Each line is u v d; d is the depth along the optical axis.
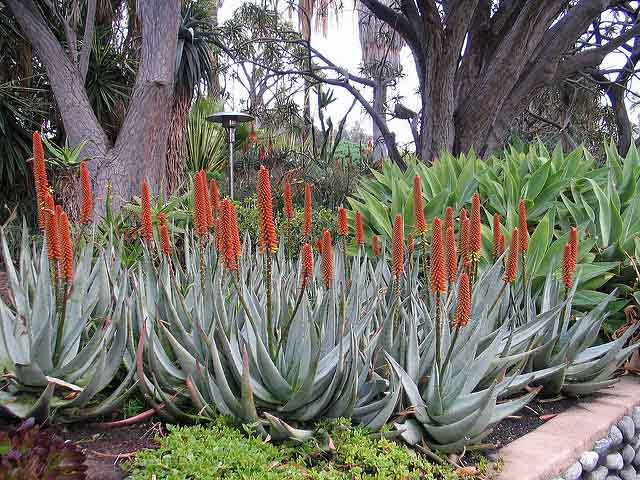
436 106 8.48
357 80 12.88
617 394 3.87
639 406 3.81
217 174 10.94
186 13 10.29
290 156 12.88
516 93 9.18
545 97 16.48
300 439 2.68
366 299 3.82
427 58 8.44
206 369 2.75
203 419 2.80
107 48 10.36
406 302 3.66
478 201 3.36
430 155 8.59
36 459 2.07
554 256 4.52
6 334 2.79
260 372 2.80
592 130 17.08
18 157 9.14
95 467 2.48
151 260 3.41
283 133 16.56
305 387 2.63
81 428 2.85
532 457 2.93
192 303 3.40
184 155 10.00
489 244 4.73
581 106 15.98
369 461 2.53
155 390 2.85
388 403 2.75
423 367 3.14
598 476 3.23
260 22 16.58
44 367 2.77
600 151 15.95
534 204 5.42
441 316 3.02
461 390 2.97
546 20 8.23
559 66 9.83
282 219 6.48
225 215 2.75
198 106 12.11
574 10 8.86
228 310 3.28
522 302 4.21
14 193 9.75
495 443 3.12
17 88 9.28
